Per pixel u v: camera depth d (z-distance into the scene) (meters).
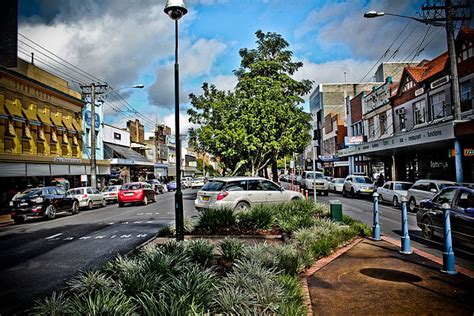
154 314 3.81
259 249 6.77
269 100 20.44
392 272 6.38
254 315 3.96
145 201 25.16
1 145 21.73
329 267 6.79
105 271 5.80
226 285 4.81
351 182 27.09
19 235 13.12
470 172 20.98
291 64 22.59
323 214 12.52
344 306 4.88
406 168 29.88
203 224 10.85
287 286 5.04
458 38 21.06
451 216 8.60
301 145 21.86
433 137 18.72
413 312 4.64
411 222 13.41
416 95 26.64
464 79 20.95
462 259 7.69
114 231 13.05
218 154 23.53
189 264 5.70
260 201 14.49
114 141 41.06
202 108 26.05
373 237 9.41
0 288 6.47
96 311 3.83
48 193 18.89
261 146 20.30
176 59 9.73
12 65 2.62
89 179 31.61
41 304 4.34
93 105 26.56
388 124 31.77
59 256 9.08
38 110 25.77
